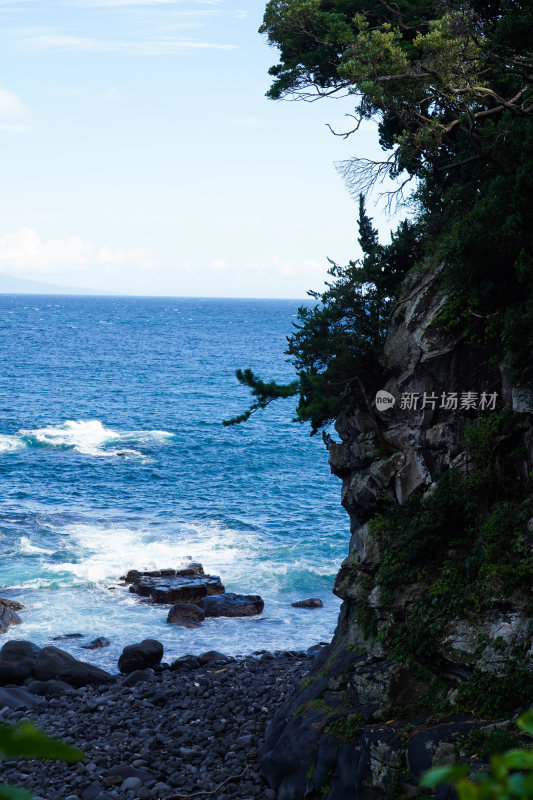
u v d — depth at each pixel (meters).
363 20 22.77
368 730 16.23
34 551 43.53
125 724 23.42
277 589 40.03
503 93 23.03
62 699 26.83
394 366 20.95
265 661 30.52
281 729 19.39
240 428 88.00
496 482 18.28
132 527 49.50
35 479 61.56
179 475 65.06
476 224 18.86
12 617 34.47
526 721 1.95
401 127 26.80
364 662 18.19
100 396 109.69
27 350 172.25
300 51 26.14
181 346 196.62
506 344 17.53
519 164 19.81
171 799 18.42
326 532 49.78
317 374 21.44
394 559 18.81
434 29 19.84
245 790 18.50
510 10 20.47
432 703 16.33
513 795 1.88
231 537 48.22
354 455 21.28
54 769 20.42
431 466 19.83
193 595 38.12
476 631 16.31
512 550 16.75
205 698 25.66
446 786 13.95
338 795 16.38
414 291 20.94
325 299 22.25
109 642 32.97
